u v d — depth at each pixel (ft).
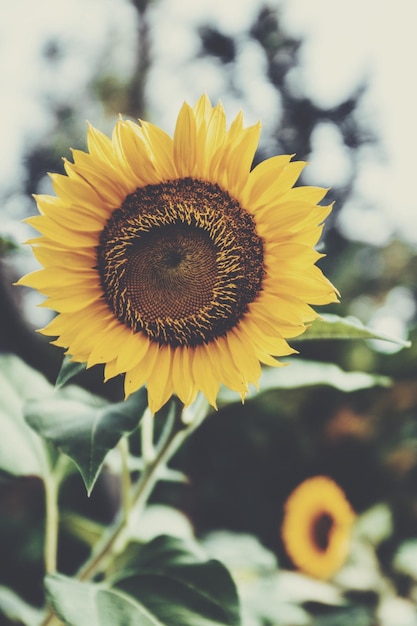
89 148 2.00
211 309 2.02
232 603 1.84
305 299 1.93
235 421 4.69
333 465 4.69
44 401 1.87
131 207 2.04
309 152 10.80
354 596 3.57
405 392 4.66
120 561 2.27
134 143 1.99
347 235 9.68
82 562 3.82
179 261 2.05
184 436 2.11
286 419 4.73
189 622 1.79
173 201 2.03
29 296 3.81
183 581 1.87
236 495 4.57
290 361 2.20
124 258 2.05
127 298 2.04
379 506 4.09
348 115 11.19
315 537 3.52
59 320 2.00
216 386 2.00
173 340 2.04
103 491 3.27
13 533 3.97
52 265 2.01
